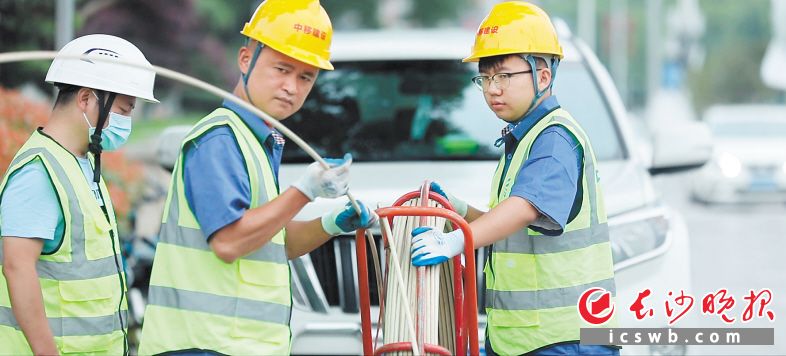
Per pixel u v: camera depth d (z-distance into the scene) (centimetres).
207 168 701
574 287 793
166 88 5603
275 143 739
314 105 1273
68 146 750
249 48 736
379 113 1267
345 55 1323
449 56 1313
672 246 1055
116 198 1620
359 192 1050
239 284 717
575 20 12694
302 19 723
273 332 725
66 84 741
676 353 1031
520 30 789
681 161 1243
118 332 771
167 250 723
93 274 747
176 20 4269
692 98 13738
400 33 1423
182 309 714
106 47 749
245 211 698
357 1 6550
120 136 767
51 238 723
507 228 759
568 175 774
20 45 2359
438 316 795
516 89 793
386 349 747
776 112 4056
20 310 711
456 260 765
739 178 3594
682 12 10581
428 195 777
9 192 722
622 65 10325
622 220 1038
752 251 2511
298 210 694
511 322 802
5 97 1734
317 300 995
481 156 1201
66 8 1911
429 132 1240
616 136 1223
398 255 767
